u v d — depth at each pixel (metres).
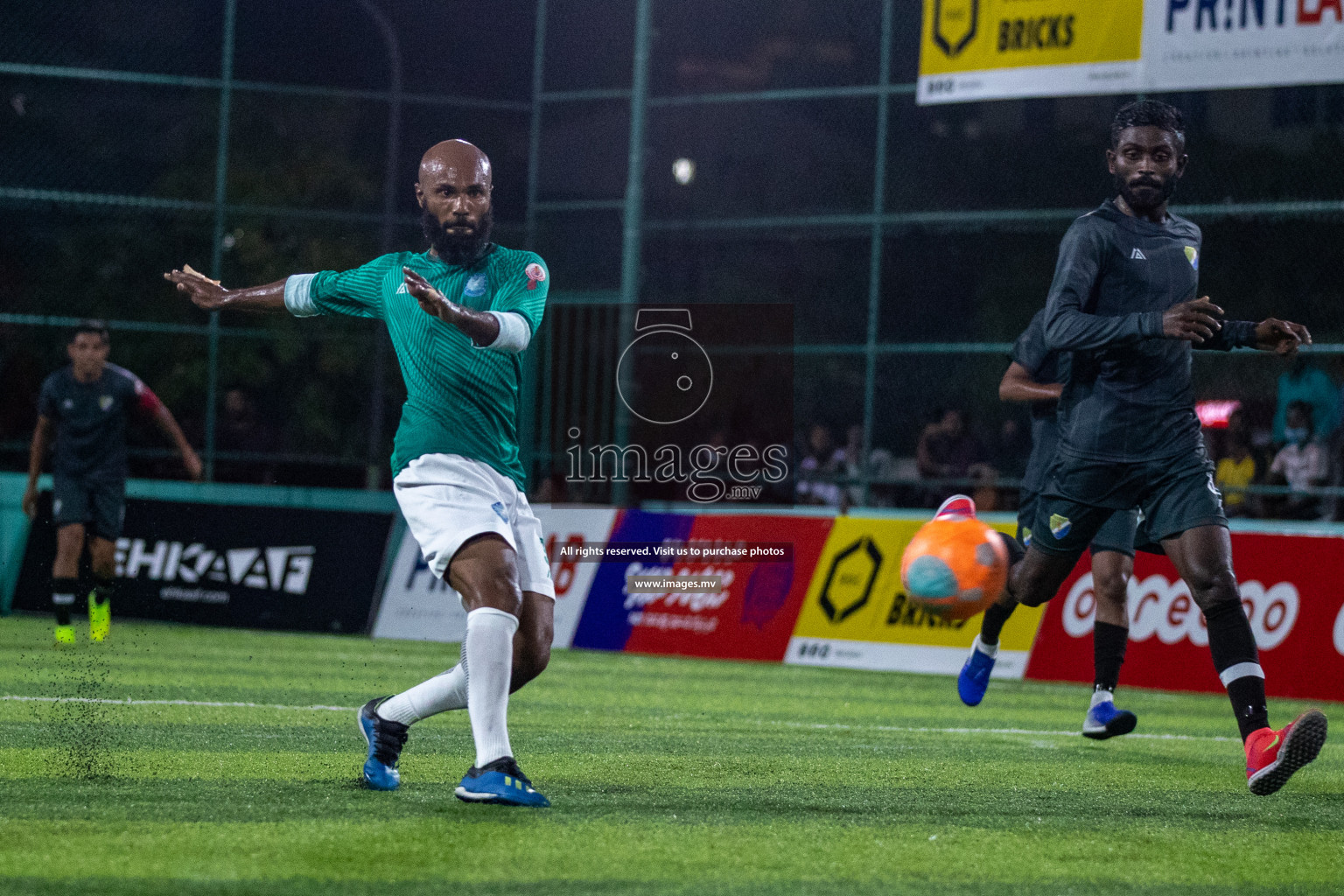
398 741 14.85
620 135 58.91
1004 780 17.61
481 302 14.11
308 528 42.66
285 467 48.81
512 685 14.67
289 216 49.06
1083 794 16.62
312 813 13.29
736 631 38.72
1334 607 33.41
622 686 30.00
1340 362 43.22
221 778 15.42
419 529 14.06
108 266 56.44
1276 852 13.19
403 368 14.48
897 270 58.12
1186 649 34.12
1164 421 17.19
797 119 58.91
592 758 18.47
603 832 12.83
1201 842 13.59
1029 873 11.86
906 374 49.53
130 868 10.84
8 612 43.31
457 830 12.65
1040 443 22.61
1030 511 22.72
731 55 59.28
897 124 58.47
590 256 56.97
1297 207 39.41
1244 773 19.19
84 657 31.39
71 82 60.22
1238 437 43.12
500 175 63.06
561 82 61.75
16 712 21.05
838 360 53.41
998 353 44.94
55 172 59.31
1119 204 17.67
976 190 58.50
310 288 15.12
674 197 58.78
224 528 42.91
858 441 47.00
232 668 30.47
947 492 43.97
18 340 55.38
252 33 61.69
